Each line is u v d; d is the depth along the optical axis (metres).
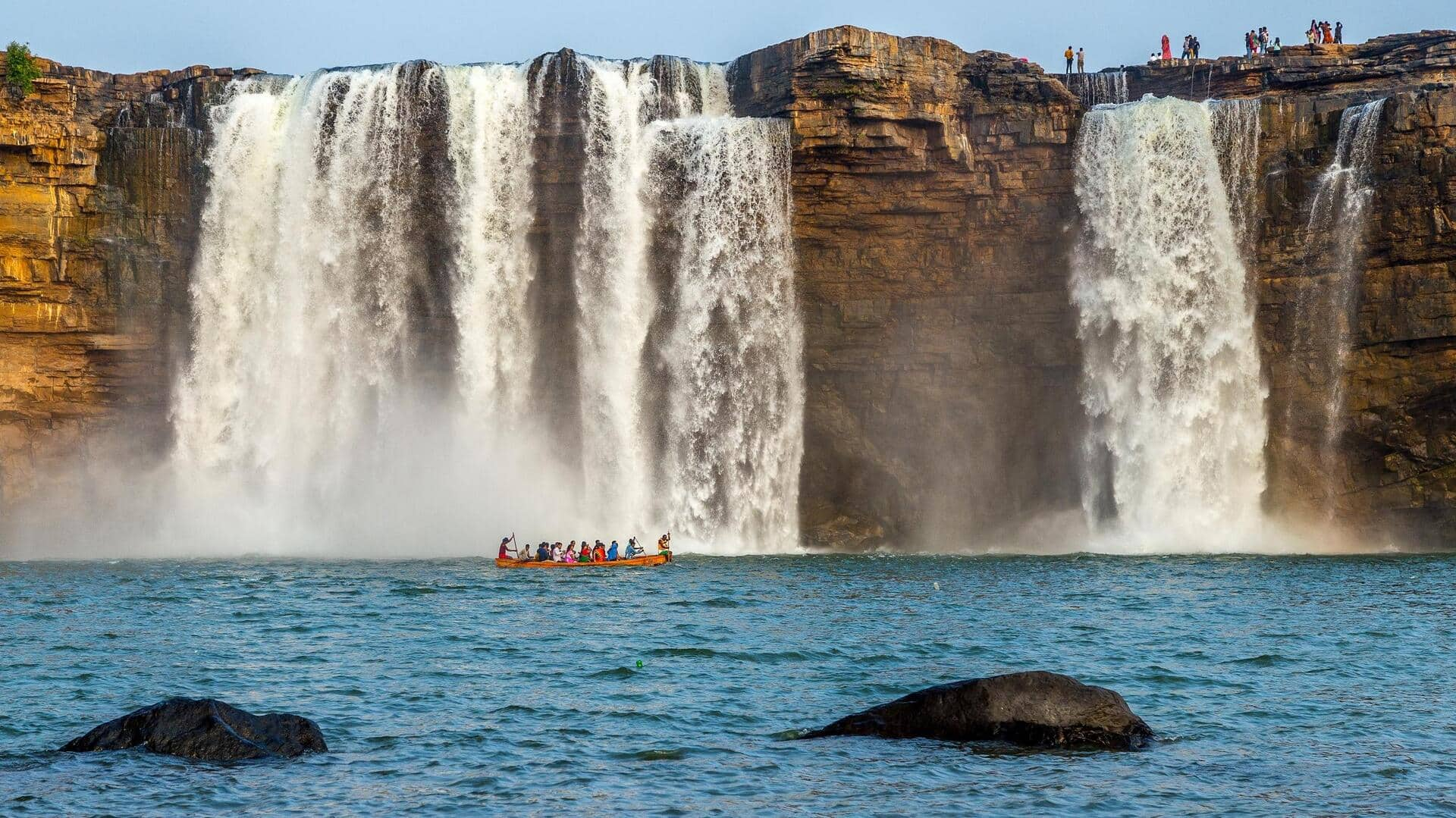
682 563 66.88
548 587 55.47
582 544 73.62
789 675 35.28
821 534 76.06
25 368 73.31
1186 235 74.06
